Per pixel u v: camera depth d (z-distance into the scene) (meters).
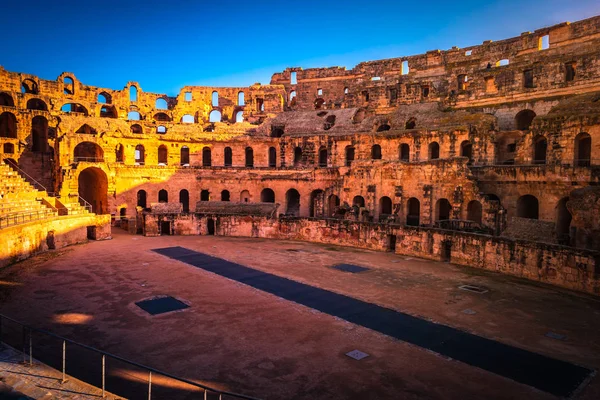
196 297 26.62
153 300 25.81
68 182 56.06
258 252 41.06
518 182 44.50
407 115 63.03
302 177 62.88
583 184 39.06
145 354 18.53
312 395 15.39
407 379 16.67
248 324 22.25
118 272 32.41
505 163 52.47
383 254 40.50
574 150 43.19
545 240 33.69
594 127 41.47
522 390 15.93
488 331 21.61
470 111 59.81
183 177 66.19
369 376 16.88
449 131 53.06
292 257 38.88
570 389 16.05
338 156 64.25
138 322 22.23
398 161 51.81
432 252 38.22
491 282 30.59
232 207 53.84
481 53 68.75
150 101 79.44
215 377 16.62
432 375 17.02
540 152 50.62
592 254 27.64
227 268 34.34
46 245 40.09
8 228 34.03
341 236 45.16
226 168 67.19
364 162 54.91
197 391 15.57
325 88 85.00
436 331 21.59
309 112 75.69
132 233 52.22
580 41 58.59
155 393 15.38
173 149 69.00
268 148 69.31
